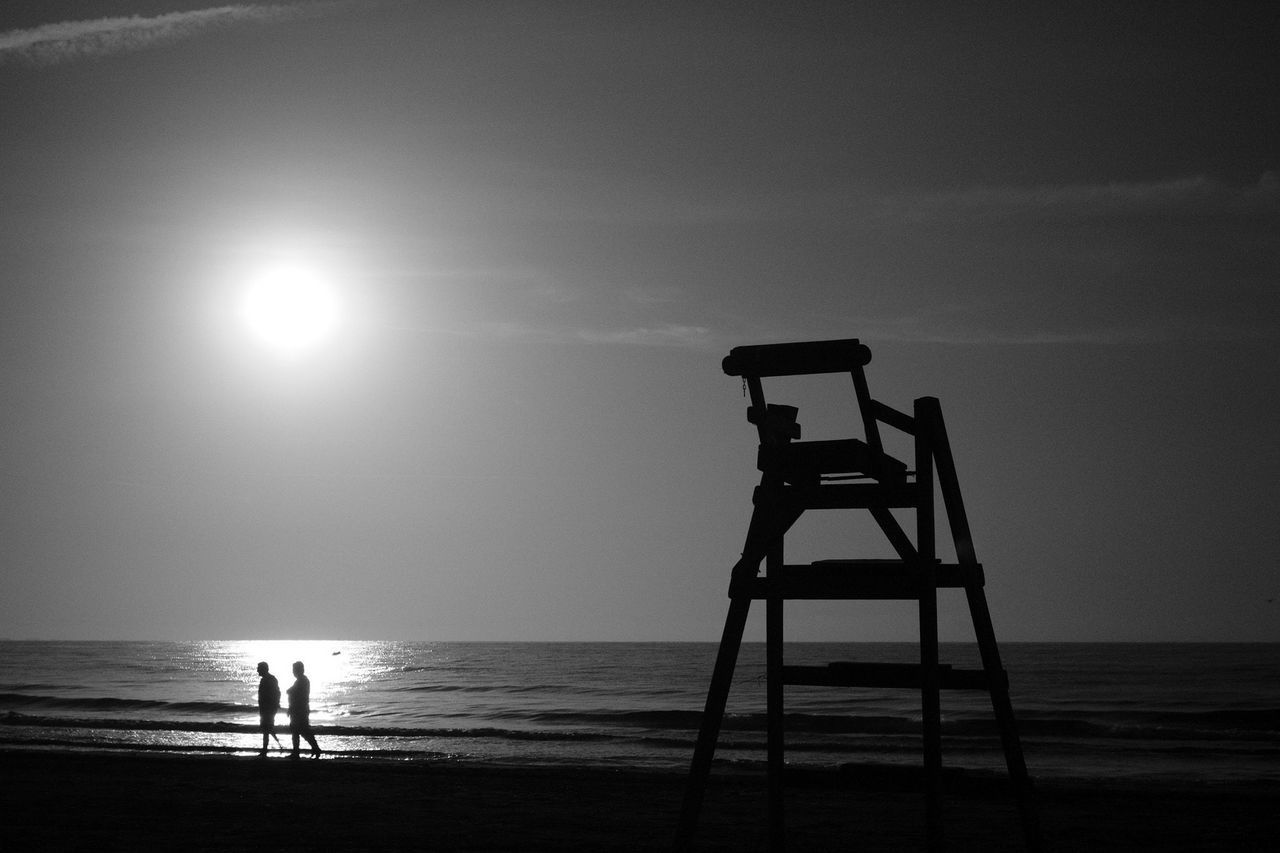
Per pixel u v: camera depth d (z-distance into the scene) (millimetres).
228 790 15719
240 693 62938
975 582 6926
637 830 11945
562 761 25172
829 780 7375
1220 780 22391
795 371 7512
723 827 12383
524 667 109875
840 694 62375
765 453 7465
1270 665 96750
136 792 15289
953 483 7145
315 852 10094
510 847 10484
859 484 7215
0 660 119812
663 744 30984
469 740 31891
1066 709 49406
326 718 45062
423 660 132000
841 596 7090
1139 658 118750
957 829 12750
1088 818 14109
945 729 36438
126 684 73812
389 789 16219
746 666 105438
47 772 18406
